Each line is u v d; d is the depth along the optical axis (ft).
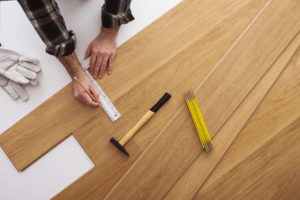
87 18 3.69
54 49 2.97
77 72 3.43
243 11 3.71
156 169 3.47
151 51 3.65
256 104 3.56
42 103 3.52
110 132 3.52
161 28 3.69
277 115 3.59
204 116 3.51
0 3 3.55
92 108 3.53
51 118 3.51
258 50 3.60
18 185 3.48
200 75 3.62
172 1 3.74
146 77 3.61
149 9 3.72
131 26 3.68
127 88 3.59
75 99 3.53
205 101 3.54
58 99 3.53
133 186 3.46
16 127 3.48
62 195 3.48
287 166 3.55
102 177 3.49
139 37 3.67
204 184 3.51
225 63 3.59
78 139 3.50
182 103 3.57
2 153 3.50
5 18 3.58
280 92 3.60
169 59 3.64
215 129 3.52
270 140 3.57
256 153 3.55
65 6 3.67
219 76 3.57
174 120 3.51
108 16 3.18
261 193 3.54
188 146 3.49
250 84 3.57
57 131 3.50
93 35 3.68
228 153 3.55
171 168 3.47
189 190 3.48
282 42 3.62
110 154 3.50
